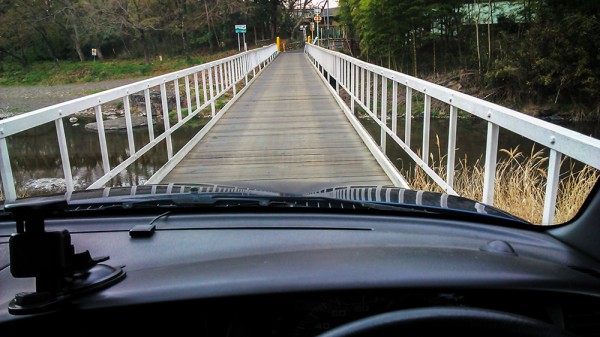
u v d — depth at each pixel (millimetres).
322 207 1820
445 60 34469
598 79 23047
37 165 12719
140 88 4656
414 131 17125
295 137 7184
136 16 49375
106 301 1028
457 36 35250
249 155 6113
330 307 1098
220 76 9859
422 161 3867
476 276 1104
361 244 1398
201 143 6906
